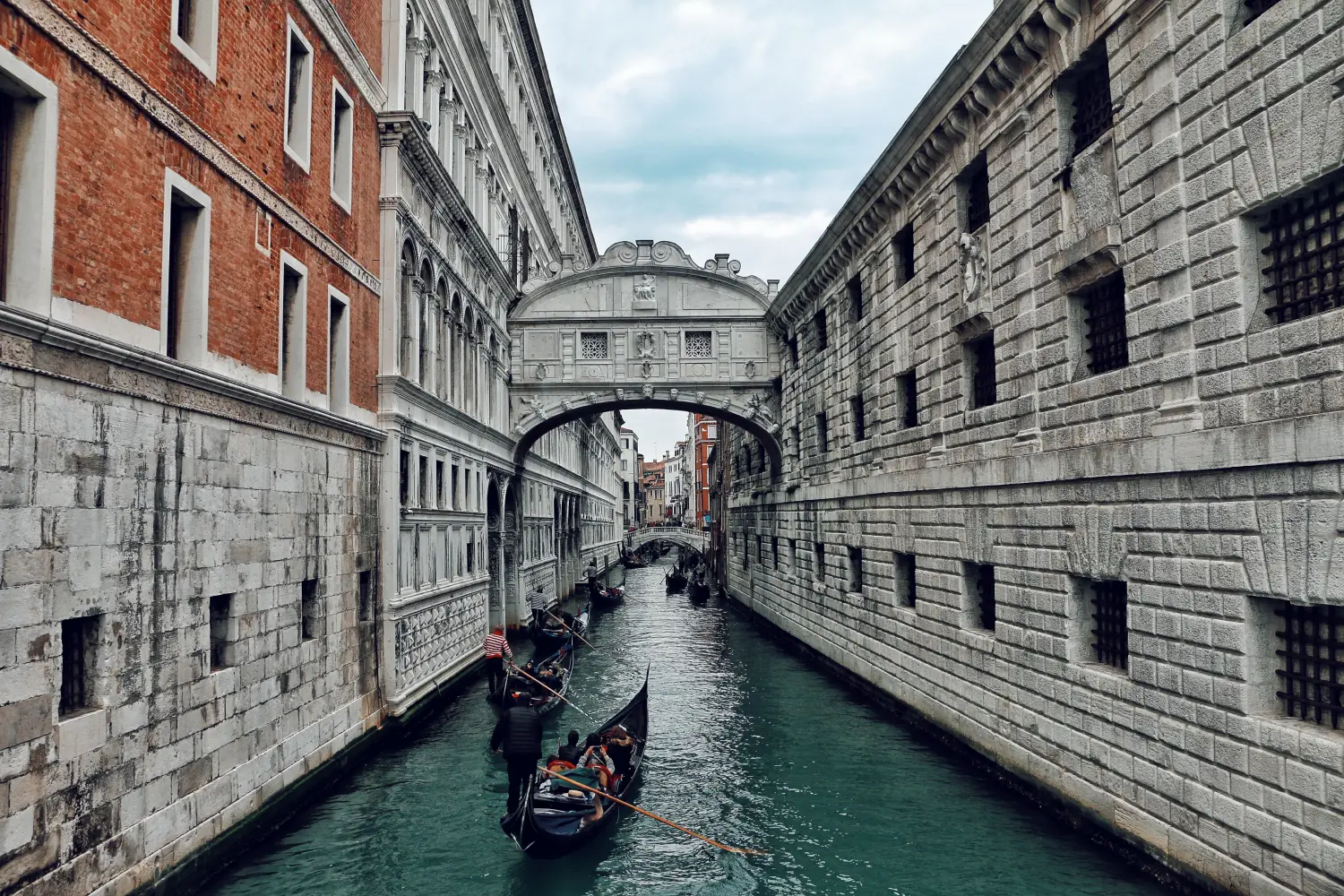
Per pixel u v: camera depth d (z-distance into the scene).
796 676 21.59
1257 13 7.89
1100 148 9.95
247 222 10.41
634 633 30.36
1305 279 7.35
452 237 19.61
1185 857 8.41
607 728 13.30
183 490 8.77
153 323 8.39
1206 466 8.11
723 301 27.48
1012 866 9.68
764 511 30.66
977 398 13.75
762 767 13.88
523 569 28.97
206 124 9.46
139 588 8.02
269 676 10.59
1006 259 12.21
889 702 17.20
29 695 6.62
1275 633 7.73
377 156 15.34
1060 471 10.58
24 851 6.54
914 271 16.03
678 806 12.28
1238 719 7.74
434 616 17.52
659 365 27.28
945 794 12.16
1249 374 7.74
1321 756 6.86
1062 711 10.65
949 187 14.35
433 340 17.86
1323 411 6.94
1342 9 6.77
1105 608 10.23
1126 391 9.45
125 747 7.77
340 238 13.57
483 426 22.25
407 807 11.91
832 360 21.47
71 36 7.18
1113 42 9.64
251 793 10.09
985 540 12.78
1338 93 6.85
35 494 6.74
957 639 13.80
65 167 7.17
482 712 17.31
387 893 9.42
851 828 11.16
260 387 10.59
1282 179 7.36
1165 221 8.78
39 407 6.80
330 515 12.67
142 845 7.98
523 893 9.59
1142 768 9.09
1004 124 12.25
